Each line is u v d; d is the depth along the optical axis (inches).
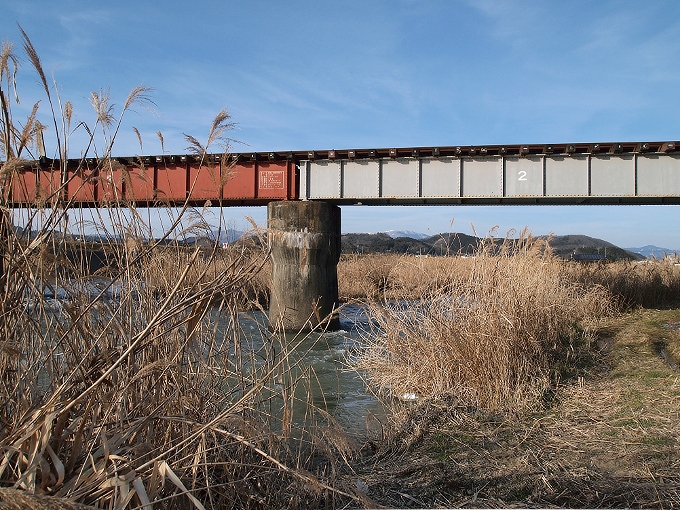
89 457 108.2
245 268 135.7
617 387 294.5
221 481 141.1
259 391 162.7
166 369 136.4
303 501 151.7
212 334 169.8
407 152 682.8
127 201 150.2
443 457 211.3
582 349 386.6
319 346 507.8
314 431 213.2
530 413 261.1
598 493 172.4
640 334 443.2
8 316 122.0
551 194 646.5
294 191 707.4
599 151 633.6
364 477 187.9
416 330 346.0
